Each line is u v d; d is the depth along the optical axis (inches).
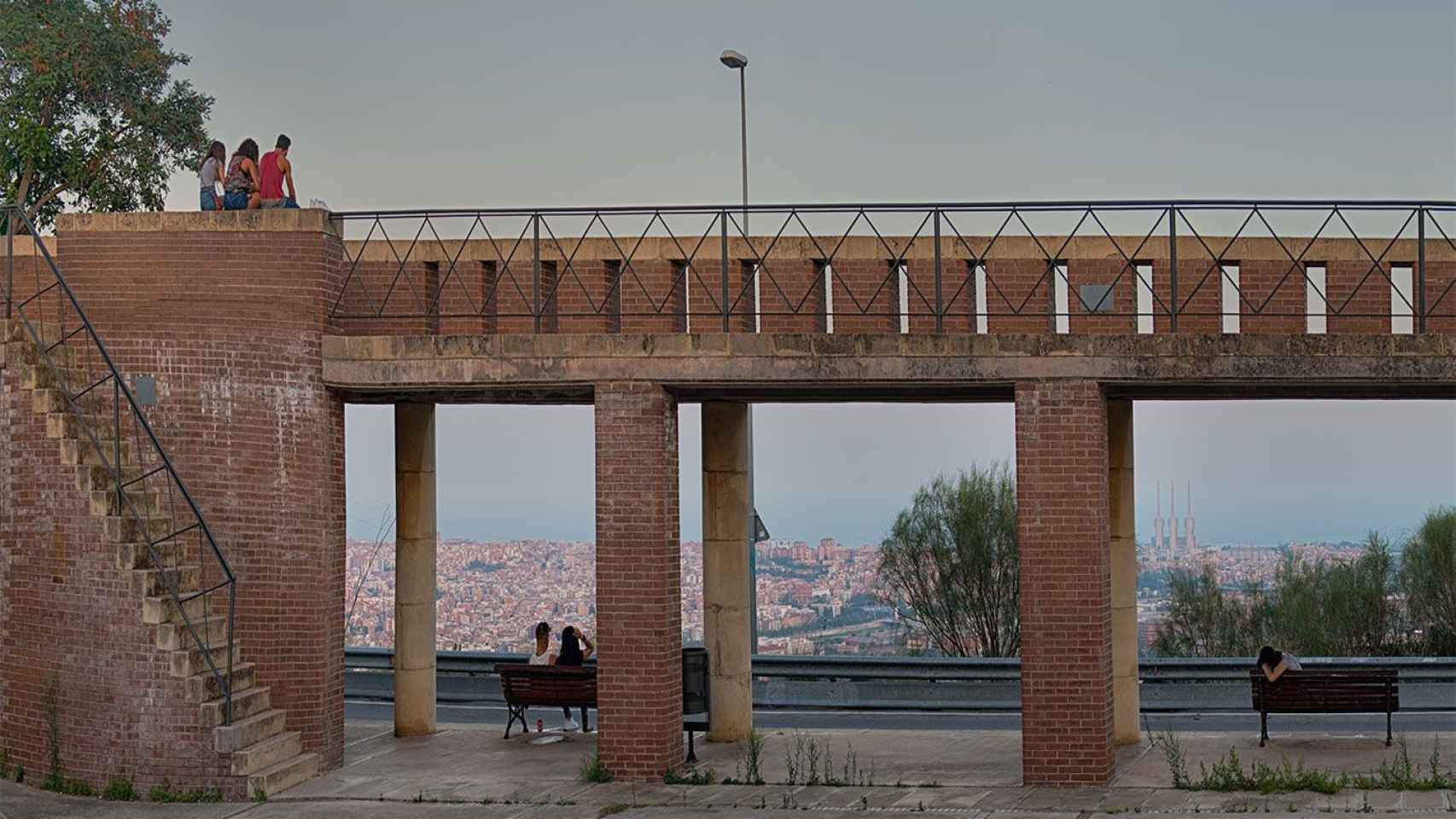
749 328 758.5
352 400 809.5
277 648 745.0
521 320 784.3
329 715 753.0
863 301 746.2
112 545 705.0
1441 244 738.2
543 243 778.2
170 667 697.0
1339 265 735.7
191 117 1264.8
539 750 809.5
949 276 741.9
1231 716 901.8
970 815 635.5
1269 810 621.9
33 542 724.0
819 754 784.3
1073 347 696.4
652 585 722.2
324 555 748.0
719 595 831.7
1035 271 734.5
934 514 1507.1
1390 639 1530.5
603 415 727.7
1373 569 1540.4
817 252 752.3
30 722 725.9
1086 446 694.5
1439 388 770.8
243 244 749.3
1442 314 713.6
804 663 962.1
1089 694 689.0
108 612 705.0
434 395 814.5
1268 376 688.4
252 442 746.8
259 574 746.2
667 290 761.6
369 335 775.1
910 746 805.2
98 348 737.0
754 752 724.0
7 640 734.5
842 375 709.3
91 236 751.7
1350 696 761.0
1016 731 848.9
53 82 1185.4
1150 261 737.0
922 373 705.0
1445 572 1483.8
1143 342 693.9
